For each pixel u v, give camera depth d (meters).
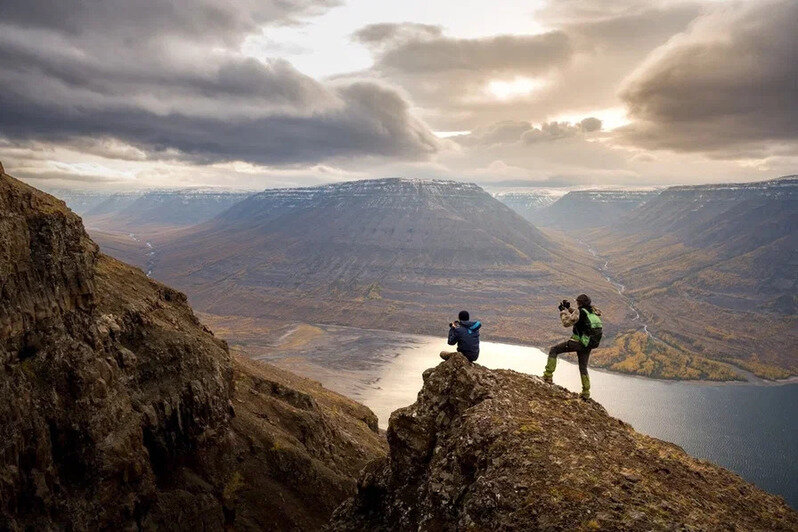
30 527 31.36
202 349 54.84
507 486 17.11
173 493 42.41
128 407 41.75
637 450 18.92
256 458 53.09
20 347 35.69
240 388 67.38
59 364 37.09
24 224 38.62
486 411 20.28
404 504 21.75
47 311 38.31
